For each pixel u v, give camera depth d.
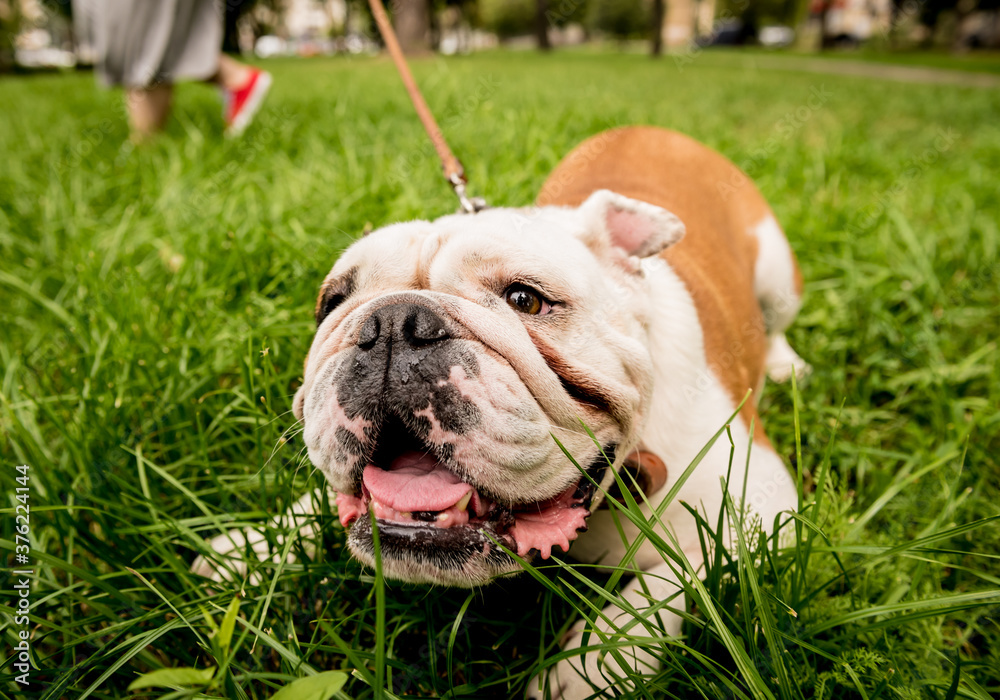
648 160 0.77
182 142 1.31
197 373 0.66
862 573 0.48
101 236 0.92
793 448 0.63
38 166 1.28
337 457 0.40
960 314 0.81
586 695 0.41
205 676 0.28
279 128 1.33
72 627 0.45
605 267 0.50
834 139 1.44
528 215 0.52
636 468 0.48
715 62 5.07
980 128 1.76
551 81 2.28
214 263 0.81
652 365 0.48
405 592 0.48
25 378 0.69
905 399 0.69
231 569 0.49
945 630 0.46
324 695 0.30
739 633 0.42
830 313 0.84
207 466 0.55
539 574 0.39
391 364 0.38
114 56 1.29
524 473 0.39
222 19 1.33
